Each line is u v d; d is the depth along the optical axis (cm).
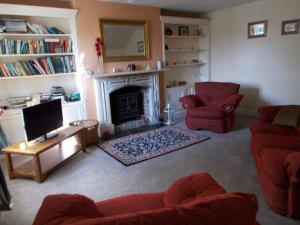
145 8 474
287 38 447
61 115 357
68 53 405
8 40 359
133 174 292
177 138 406
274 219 199
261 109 330
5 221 217
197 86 501
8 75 367
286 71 459
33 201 246
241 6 508
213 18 573
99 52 427
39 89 417
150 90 503
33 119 300
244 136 403
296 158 182
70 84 443
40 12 368
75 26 401
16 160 354
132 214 80
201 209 80
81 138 363
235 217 81
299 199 189
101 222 76
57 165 312
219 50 576
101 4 420
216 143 378
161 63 507
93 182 278
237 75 547
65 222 97
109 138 430
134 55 475
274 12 457
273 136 260
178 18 523
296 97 453
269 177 203
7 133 367
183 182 163
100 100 438
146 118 514
